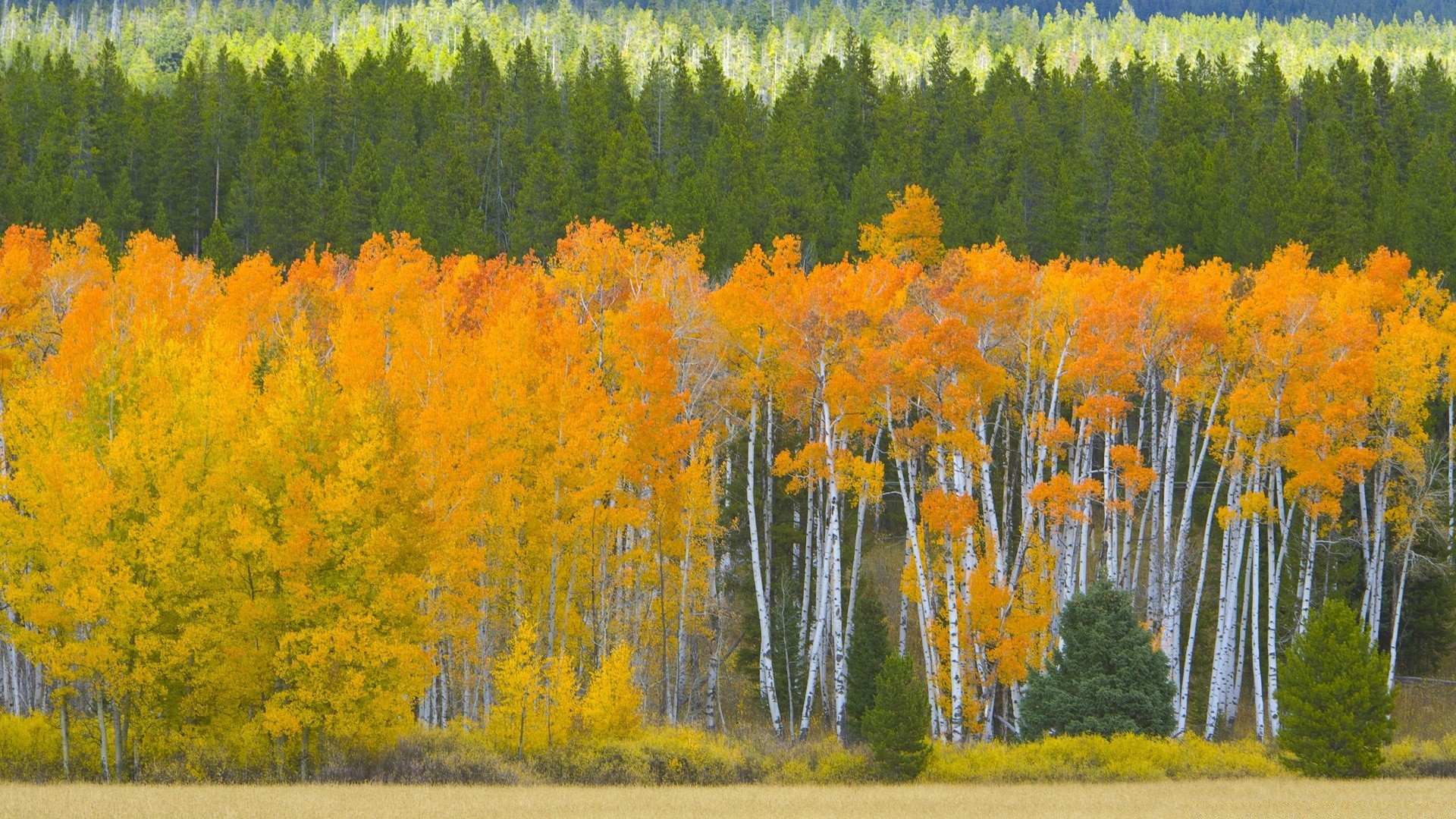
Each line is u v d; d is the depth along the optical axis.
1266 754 52.22
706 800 40.84
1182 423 77.69
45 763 45.16
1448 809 39.16
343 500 42.81
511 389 50.19
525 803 39.06
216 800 37.56
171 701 46.12
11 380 55.50
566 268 66.06
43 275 68.25
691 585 57.72
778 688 66.56
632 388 53.50
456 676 54.84
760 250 66.69
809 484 55.88
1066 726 51.38
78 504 42.25
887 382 51.09
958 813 38.44
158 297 70.19
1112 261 72.31
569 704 49.19
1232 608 58.34
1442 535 66.75
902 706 47.97
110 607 43.03
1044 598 55.66
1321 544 69.00
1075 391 61.25
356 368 51.19
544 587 52.50
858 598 64.56
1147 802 41.09
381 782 44.59
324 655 42.78
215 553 44.56
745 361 59.53
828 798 41.91
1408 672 70.94
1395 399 59.62
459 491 47.94
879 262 64.06
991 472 76.75
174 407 45.62
